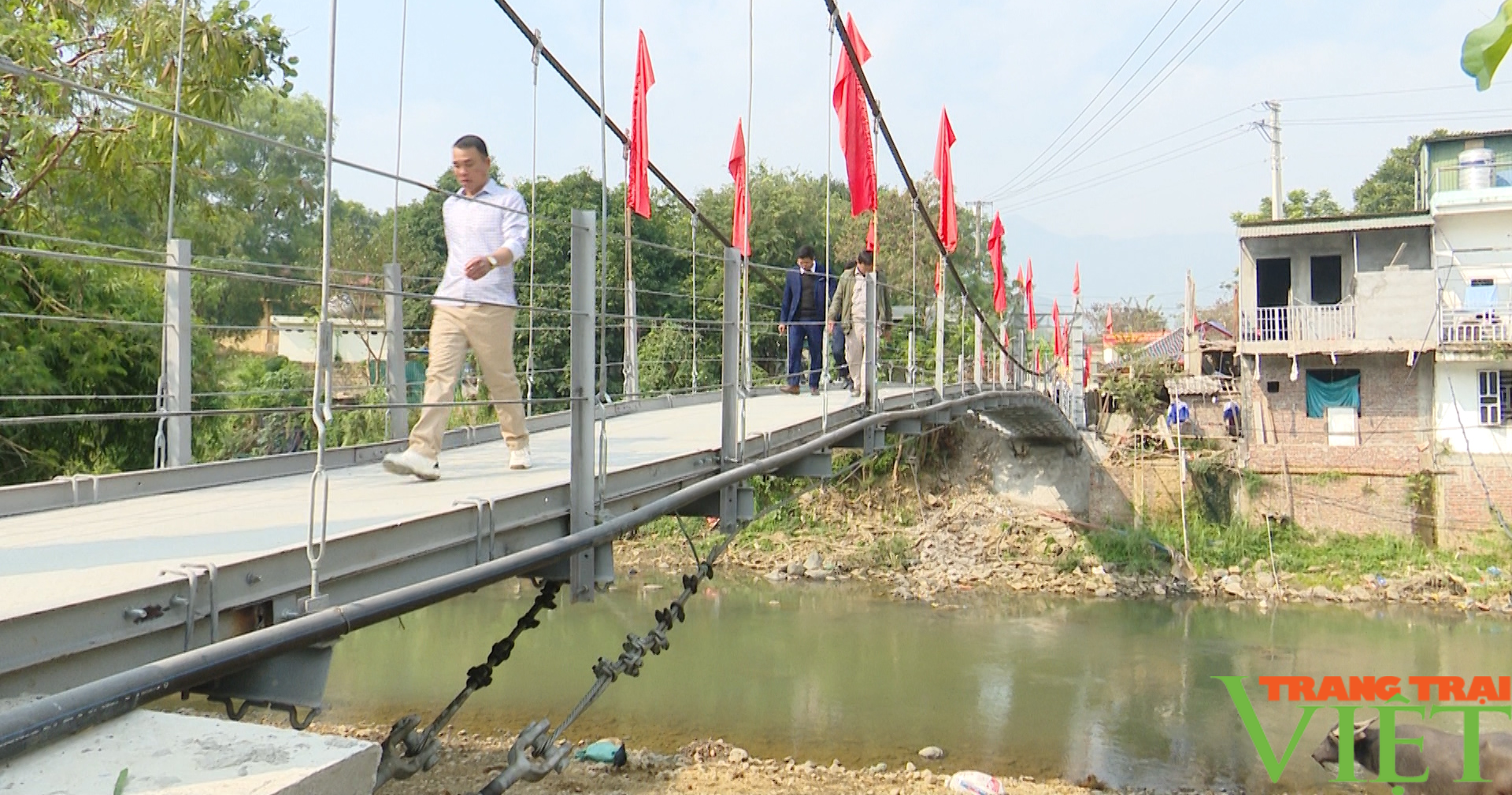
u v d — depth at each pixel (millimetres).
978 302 31281
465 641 15383
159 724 2061
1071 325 24594
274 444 9531
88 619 2277
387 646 15000
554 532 4195
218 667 2258
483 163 4840
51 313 7871
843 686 13797
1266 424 21375
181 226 9234
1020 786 10492
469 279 4523
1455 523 19797
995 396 15133
